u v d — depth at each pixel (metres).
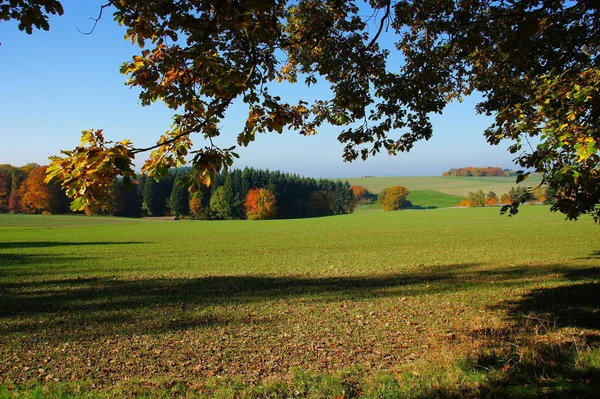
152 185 97.75
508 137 6.34
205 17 4.02
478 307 11.70
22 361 8.34
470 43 6.14
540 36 6.12
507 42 5.65
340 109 7.66
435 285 15.61
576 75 5.43
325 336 9.61
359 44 7.27
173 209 96.31
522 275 16.91
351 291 15.09
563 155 5.00
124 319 11.64
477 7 6.31
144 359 8.34
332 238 40.88
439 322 10.36
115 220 81.75
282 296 14.52
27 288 17.02
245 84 4.21
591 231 35.69
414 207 124.56
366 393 5.93
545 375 5.99
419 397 5.65
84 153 3.50
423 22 7.23
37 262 26.12
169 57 4.20
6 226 65.69
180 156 4.46
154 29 4.23
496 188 137.88
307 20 6.85
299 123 4.65
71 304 13.73
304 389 6.23
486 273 18.02
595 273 16.25
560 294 12.46
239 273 20.81
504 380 5.91
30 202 86.00
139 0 3.79
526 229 40.72
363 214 89.12
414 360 7.66
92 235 49.38
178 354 8.61
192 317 11.77
